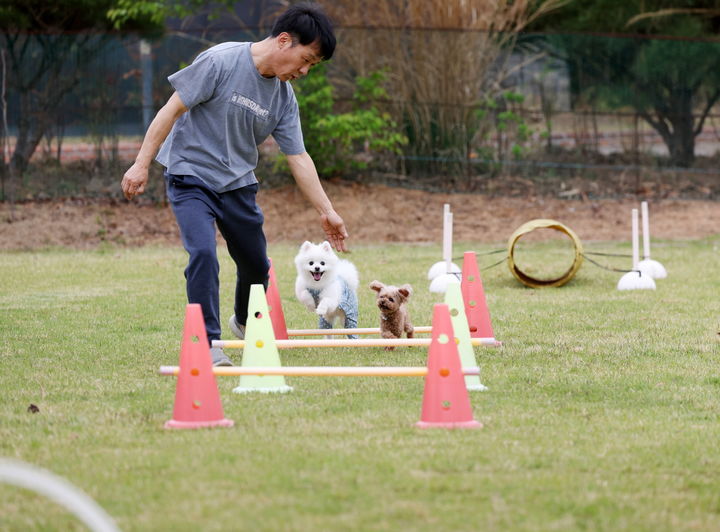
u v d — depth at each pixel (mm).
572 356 10109
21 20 25328
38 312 13180
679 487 5793
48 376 9078
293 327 12164
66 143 26000
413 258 19781
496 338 11234
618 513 5305
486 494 5582
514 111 27578
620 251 21109
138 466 6090
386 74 27297
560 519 5195
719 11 30531
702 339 11094
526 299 14625
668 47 27844
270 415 7473
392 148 27125
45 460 6227
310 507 5332
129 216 24844
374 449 6480
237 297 10109
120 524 5062
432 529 5023
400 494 5566
